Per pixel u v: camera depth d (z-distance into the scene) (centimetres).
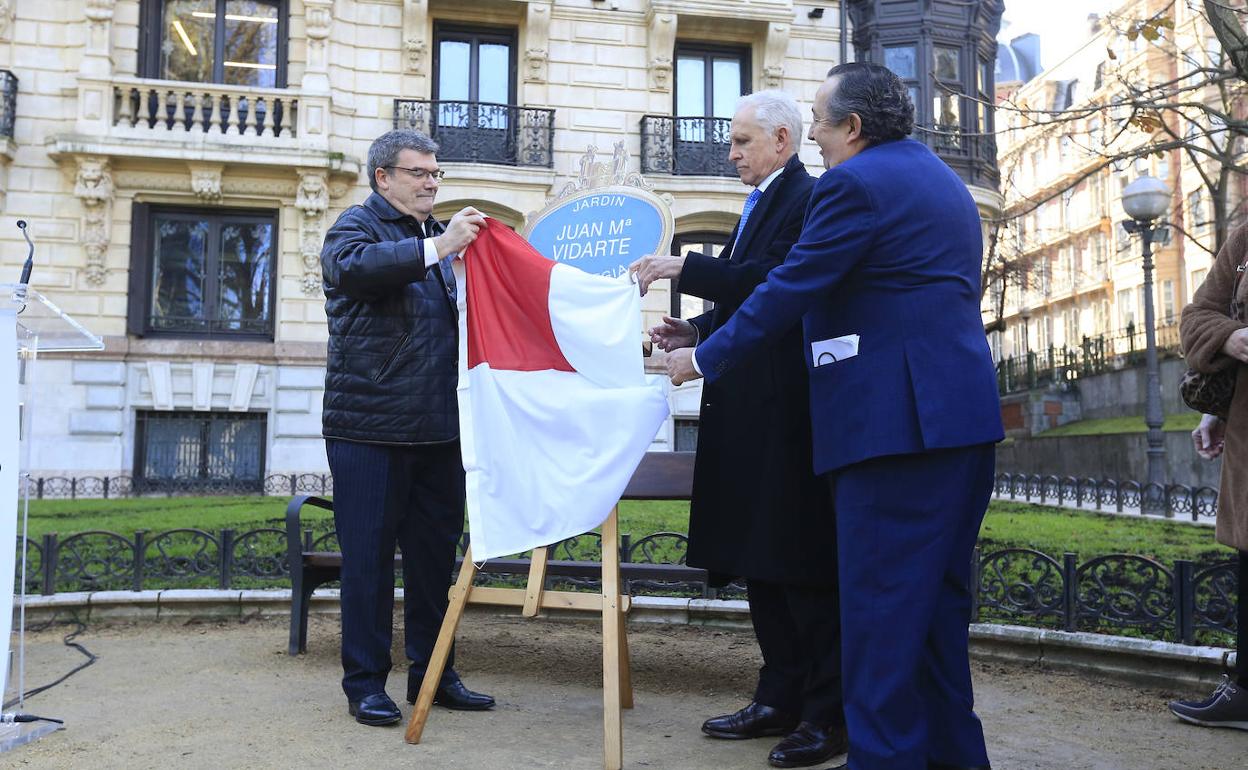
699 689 445
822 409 307
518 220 1962
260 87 1889
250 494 1861
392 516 395
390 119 1942
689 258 363
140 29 1870
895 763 278
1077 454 2231
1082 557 691
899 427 288
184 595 596
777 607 371
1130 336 2761
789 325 299
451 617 365
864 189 295
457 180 1906
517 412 351
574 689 444
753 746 359
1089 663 469
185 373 1850
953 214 305
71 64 1831
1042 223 5425
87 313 1825
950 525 290
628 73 2034
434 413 396
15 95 1800
